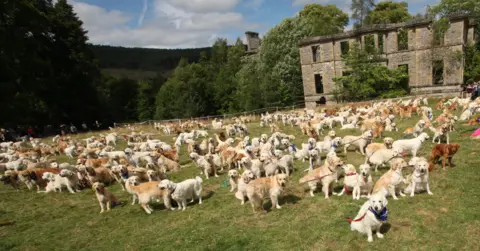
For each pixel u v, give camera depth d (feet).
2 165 61.05
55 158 75.92
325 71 160.04
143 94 268.00
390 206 29.53
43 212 39.42
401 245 23.36
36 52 167.53
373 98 139.44
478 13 137.90
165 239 29.14
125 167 45.47
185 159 64.08
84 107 186.60
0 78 144.05
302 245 25.16
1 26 145.28
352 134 69.67
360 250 23.47
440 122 61.57
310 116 92.07
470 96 106.32
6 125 143.54
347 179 33.27
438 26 128.16
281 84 177.47
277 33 187.83
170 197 36.35
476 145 45.62
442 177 34.99
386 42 144.15
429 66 134.10
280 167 44.04
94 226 33.96
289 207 32.81
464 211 26.84
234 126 89.92
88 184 49.14
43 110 166.91
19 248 30.22
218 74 242.99
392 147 43.09
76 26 187.62
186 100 222.89
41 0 177.06
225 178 46.44
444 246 22.65
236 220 31.37
